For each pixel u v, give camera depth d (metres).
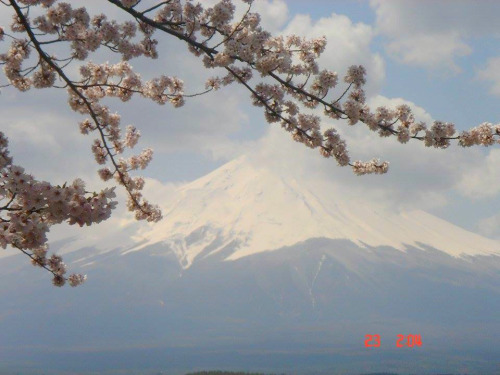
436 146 10.14
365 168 10.75
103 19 11.66
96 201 6.99
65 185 6.97
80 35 11.38
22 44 11.62
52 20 11.22
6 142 8.08
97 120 12.95
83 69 13.12
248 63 10.11
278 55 9.88
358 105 10.09
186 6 10.78
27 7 10.31
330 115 10.34
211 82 11.61
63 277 10.55
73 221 6.97
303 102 10.56
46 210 6.99
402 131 10.17
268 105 10.58
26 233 7.15
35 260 10.52
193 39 10.48
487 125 9.98
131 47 11.81
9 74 11.67
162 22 10.48
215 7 10.18
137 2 10.12
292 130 10.77
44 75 11.76
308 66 10.27
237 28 10.30
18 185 6.83
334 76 10.30
